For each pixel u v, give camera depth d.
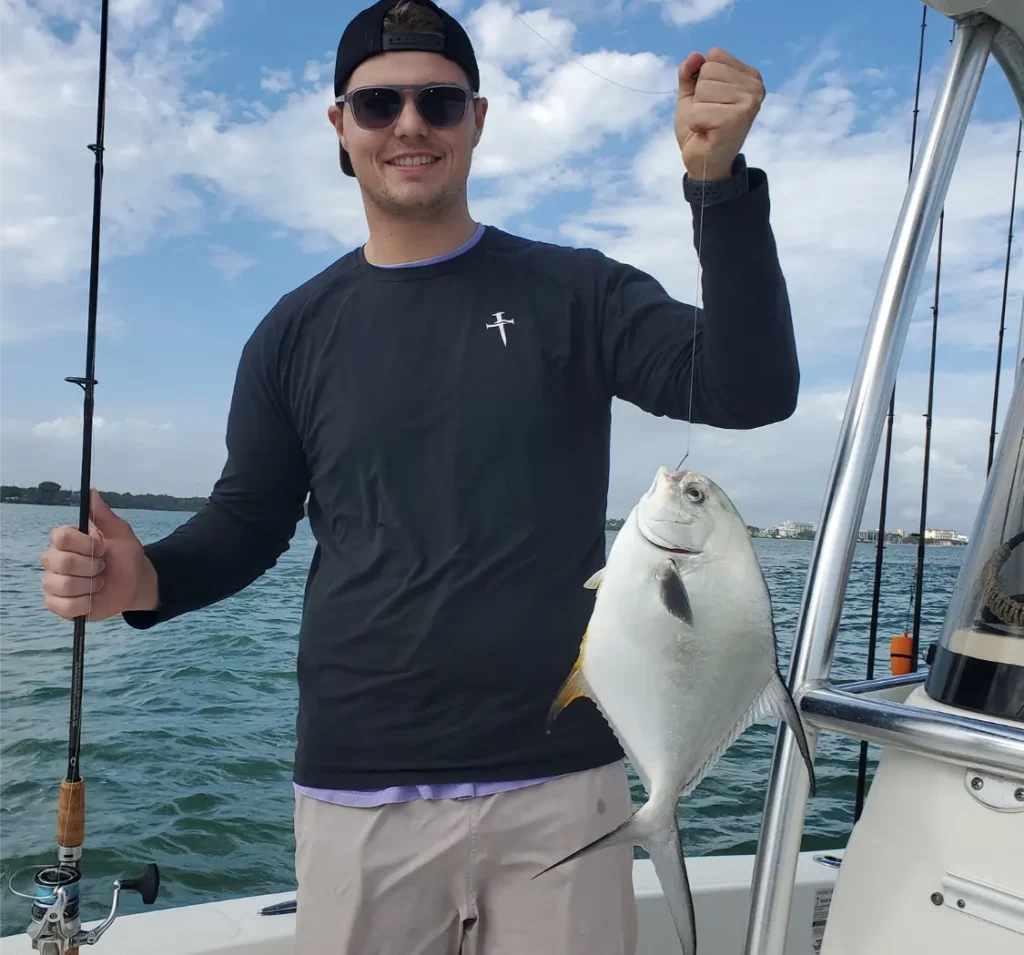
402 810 1.68
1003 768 1.06
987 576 1.28
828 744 5.71
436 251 1.86
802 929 2.46
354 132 1.82
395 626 1.68
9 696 7.16
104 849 4.31
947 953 1.13
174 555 1.90
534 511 1.70
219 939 2.24
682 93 1.45
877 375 1.35
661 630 1.41
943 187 1.39
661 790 1.38
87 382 1.76
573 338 1.80
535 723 1.65
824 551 1.33
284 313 1.97
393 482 1.73
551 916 1.63
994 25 1.40
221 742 5.99
